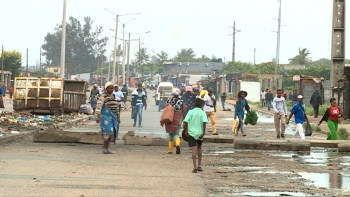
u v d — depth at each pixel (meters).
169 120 29.73
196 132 23.06
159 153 30.28
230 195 17.56
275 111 41.84
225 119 70.00
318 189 19.27
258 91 150.75
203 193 17.64
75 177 20.16
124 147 33.00
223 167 25.05
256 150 33.47
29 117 53.38
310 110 88.00
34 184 18.27
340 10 64.69
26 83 60.47
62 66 77.62
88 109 67.12
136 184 19.03
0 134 35.25
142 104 52.16
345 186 20.16
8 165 22.88
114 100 29.23
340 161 28.61
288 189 19.09
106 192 17.22
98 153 29.02
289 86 172.62
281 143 33.56
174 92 30.50
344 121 64.69
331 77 65.50
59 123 49.62
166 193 17.41
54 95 60.47
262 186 19.58
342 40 65.00
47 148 30.50
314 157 30.42
